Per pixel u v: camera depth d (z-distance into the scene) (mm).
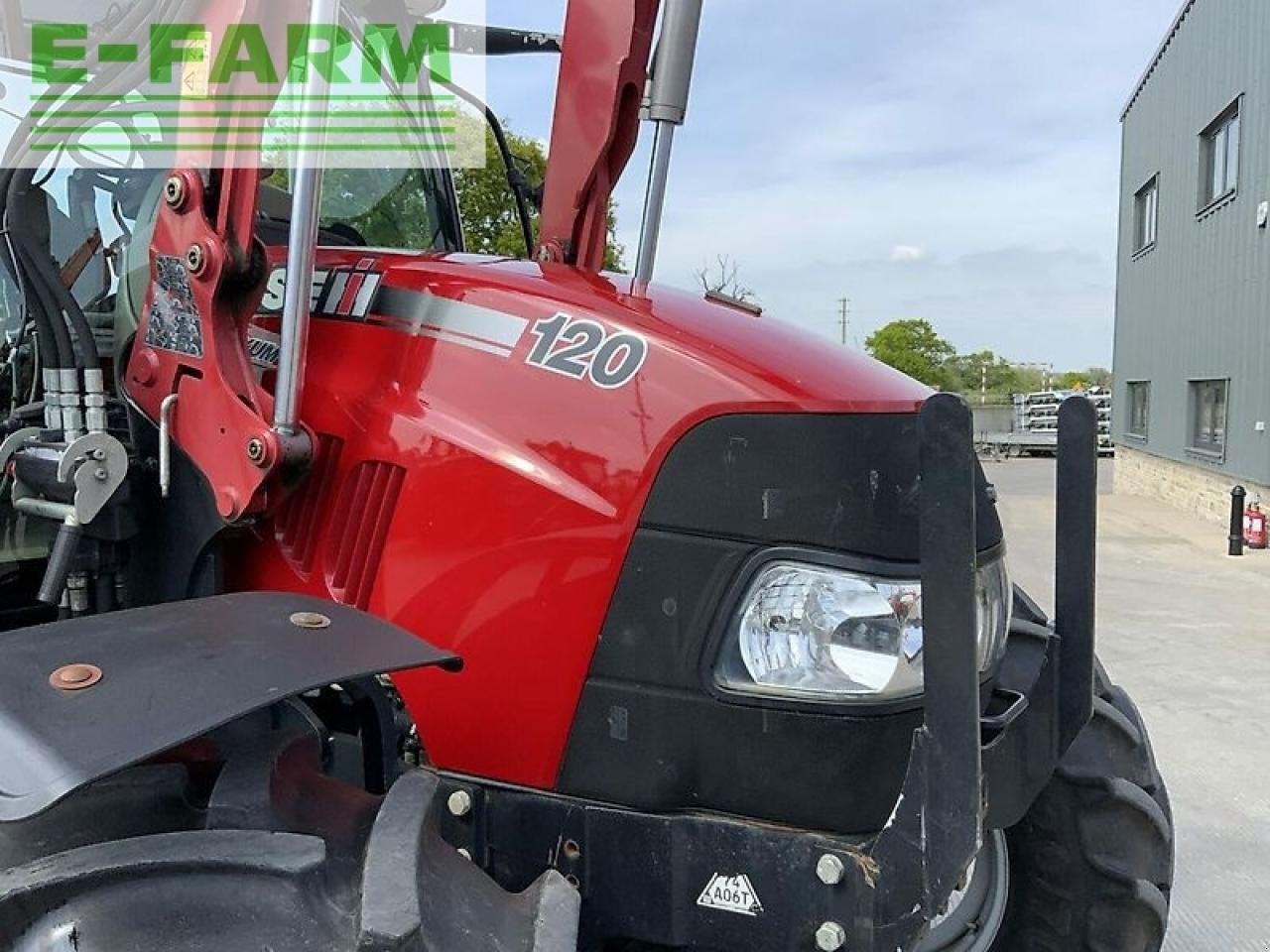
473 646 1776
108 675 1355
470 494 1774
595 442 1710
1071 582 1935
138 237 2160
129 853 1322
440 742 1826
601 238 2613
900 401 1735
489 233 3258
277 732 1661
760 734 1620
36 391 2408
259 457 1812
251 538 2010
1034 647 2127
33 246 2004
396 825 1405
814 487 1618
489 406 1804
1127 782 2311
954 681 1460
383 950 1219
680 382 1683
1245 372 12055
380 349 1938
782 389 1644
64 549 1913
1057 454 1952
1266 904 3436
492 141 3244
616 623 1686
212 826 1445
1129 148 18562
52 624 1512
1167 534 12344
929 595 1468
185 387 1948
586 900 1720
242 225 1875
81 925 1266
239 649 1437
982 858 2301
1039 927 2352
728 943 1640
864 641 1603
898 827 1512
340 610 1610
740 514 1630
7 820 1173
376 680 1808
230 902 1297
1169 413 15789
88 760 1216
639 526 1669
